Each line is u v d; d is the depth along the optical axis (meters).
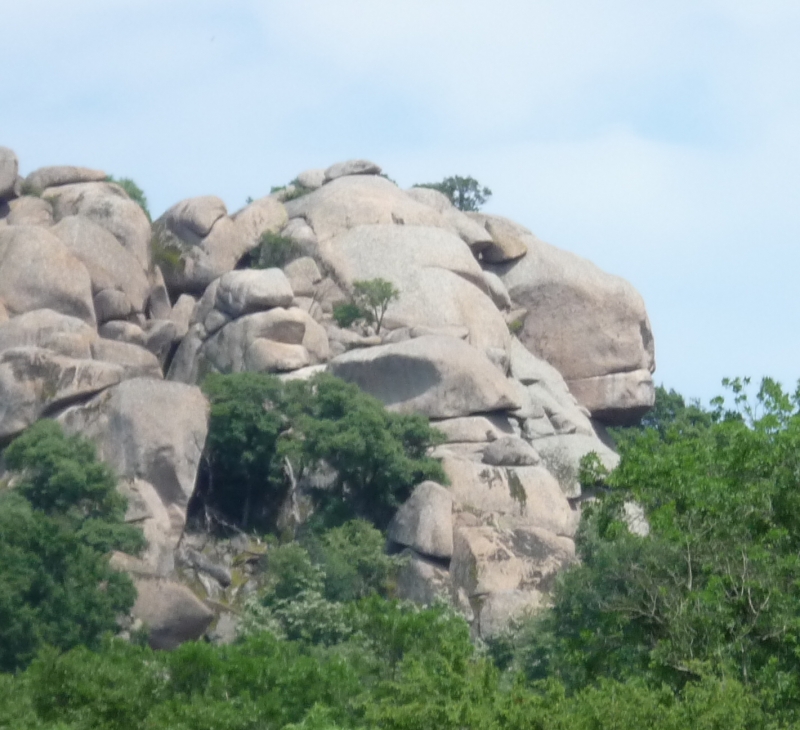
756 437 126.00
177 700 160.75
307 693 167.88
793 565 121.44
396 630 193.38
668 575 133.12
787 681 117.25
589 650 136.38
